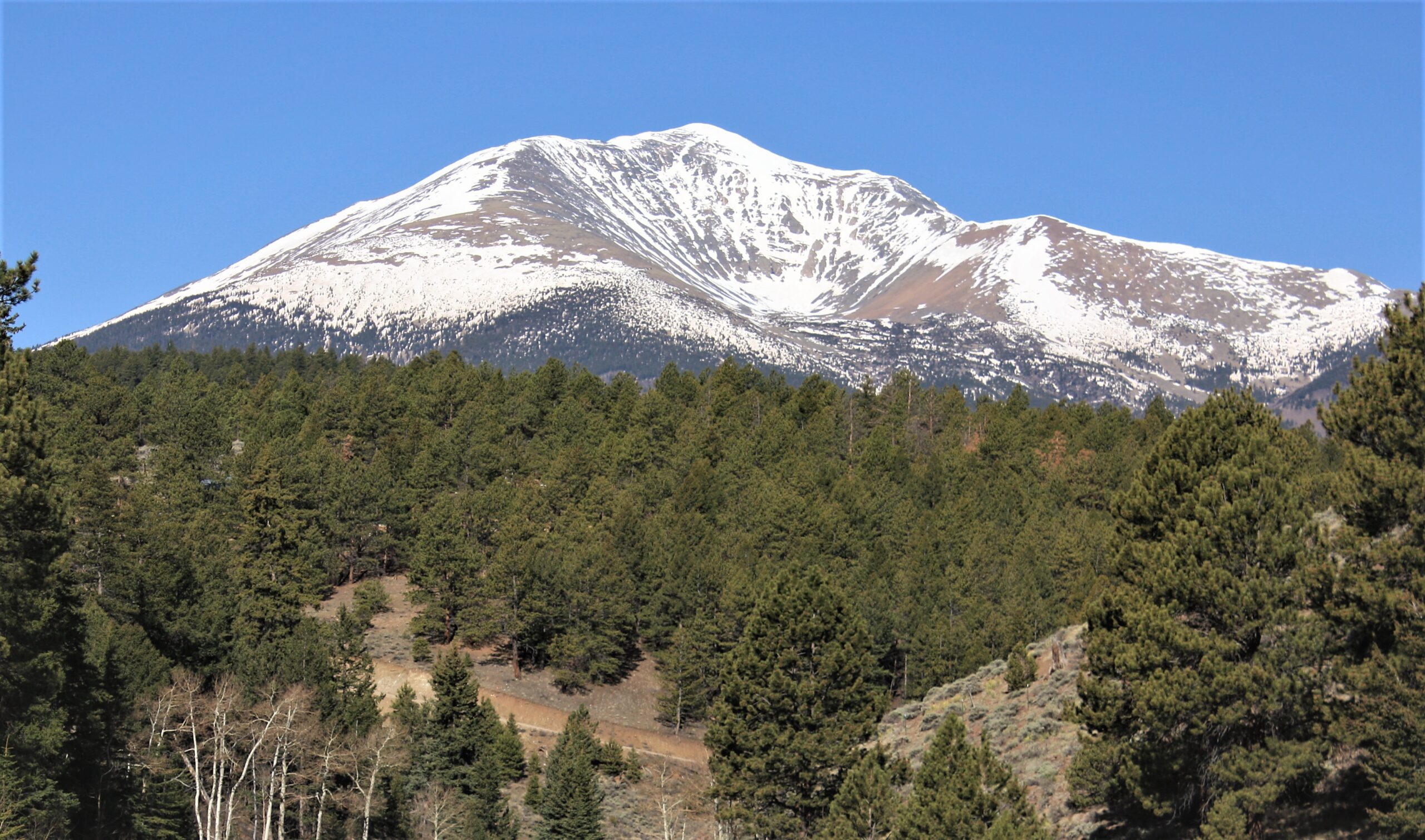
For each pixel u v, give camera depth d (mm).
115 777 65438
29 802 51438
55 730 51344
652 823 87500
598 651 116688
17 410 47625
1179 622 42188
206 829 66438
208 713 71438
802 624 53938
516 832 82750
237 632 94875
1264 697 39000
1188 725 40594
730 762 54281
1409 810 36562
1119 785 43188
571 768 79562
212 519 116250
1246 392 50094
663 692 117250
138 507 98375
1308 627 39469
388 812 76812
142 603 88562
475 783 82562
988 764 40844
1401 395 42125
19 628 47281
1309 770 39125
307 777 69875
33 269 48562
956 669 96125
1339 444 44031
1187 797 41969
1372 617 39156
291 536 107688
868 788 44844
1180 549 42062
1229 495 42625
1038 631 96688
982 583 107188
